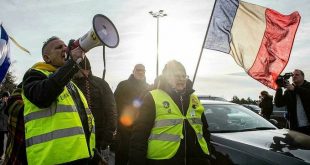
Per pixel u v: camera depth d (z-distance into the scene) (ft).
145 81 18.19
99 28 7.05
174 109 10.09
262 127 15.89
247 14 16.72
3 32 18.38
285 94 18.01
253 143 13.02
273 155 11.92
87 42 7.12
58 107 7.41
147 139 10.01
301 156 11.66
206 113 16.08
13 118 7.59
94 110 11.32
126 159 16.89
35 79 7.48
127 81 17.88
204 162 10.05
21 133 7.48
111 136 11.62
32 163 6.96
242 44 16.58
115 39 7.46
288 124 19.03
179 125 9.95
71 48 7.32
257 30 16.67
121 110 17.19
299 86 17.66
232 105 17.65
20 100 7.68
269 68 16.67
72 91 8.26
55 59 8.10
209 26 16.28
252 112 17.54
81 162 7.36
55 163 7.00
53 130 7.16
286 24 16.69
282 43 16.71
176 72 10.25
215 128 15.16
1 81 18.56
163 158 9.73
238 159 12.71
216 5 16.42
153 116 10.05
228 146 13.41
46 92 6.84
